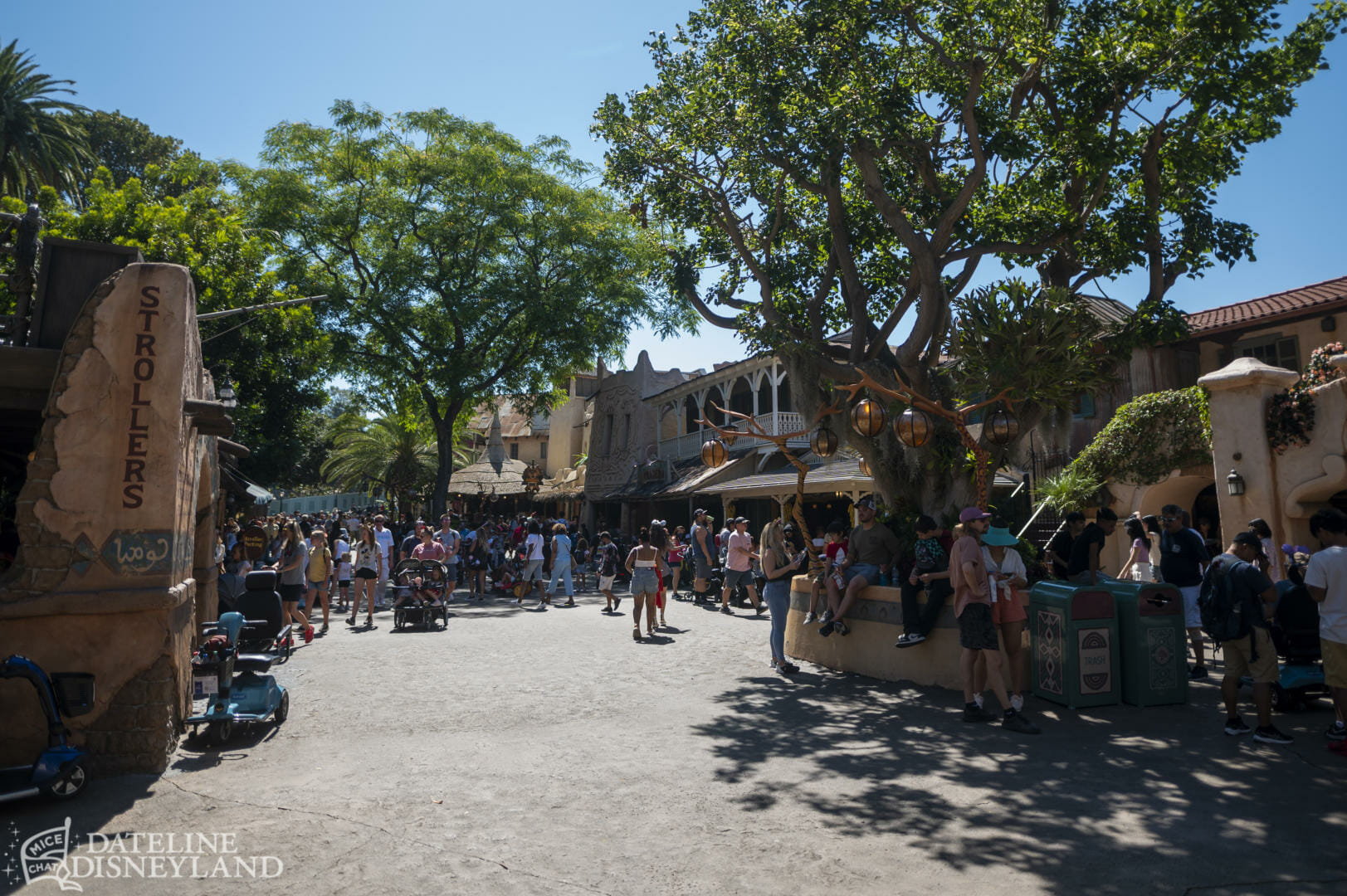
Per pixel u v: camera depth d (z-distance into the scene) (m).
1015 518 12.38
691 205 13.38
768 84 11.49
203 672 6.48
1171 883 3.87
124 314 6.03
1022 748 6.28
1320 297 16.66
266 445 29.62
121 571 5.86
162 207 24.27
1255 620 6.27
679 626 14.39
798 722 7.28
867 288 14.09
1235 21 10.05
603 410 41.25
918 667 8.92
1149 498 16.14
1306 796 5.07
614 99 13.13
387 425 46.19
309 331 28.75
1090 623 7.72
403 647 11.84
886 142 11.63
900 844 4.42
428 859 4.23
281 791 5.36
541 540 18.31
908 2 11.22
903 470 10.96
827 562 10.19
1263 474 11.94
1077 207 11.89
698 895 3.81
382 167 29.97
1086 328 9.67
